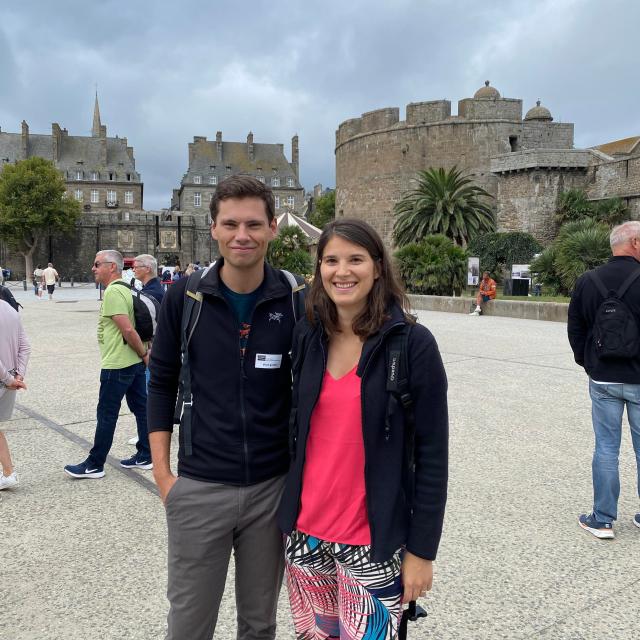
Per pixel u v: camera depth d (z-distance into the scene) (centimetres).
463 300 2056
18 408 698
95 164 9056
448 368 941
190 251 7075
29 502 423
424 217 3653
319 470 195
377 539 183
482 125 4475
